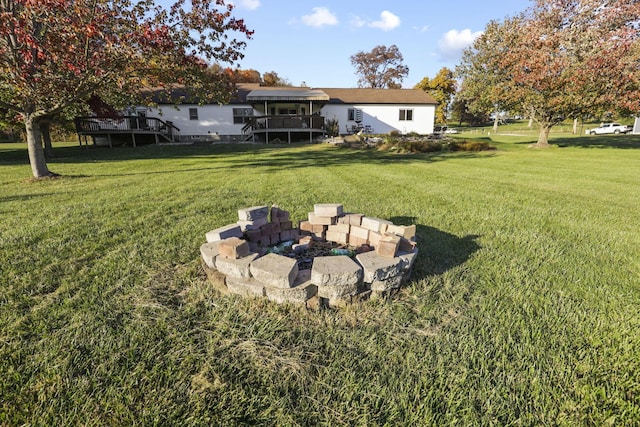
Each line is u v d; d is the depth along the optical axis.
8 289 2.24
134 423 1.29
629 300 2.16
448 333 1.81
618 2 13.97
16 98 7.18
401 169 9.23
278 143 19.92
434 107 25.06
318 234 3.06
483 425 1.28
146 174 8.48
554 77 14.16
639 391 1.43
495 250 3.05
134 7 6.97
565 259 2.85
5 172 9.12
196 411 1.34
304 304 1.98
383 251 2.18
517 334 1.80
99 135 20.78
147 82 7.77
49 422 1.29
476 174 8.20
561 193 5.81
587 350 1.67
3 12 6.08
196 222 3.87
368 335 1.80
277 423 1.29
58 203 4.93
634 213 4.44
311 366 1.58
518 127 49.88
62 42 6.20
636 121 31.42
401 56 44.31
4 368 1.54
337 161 11.51
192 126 22.78
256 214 2.78
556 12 15.72
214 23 7.55
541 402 1.38
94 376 1.50
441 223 3.93
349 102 24.36
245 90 25.73
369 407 1.37
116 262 2.71
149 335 1.79
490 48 20.88
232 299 2.10
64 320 1.91
